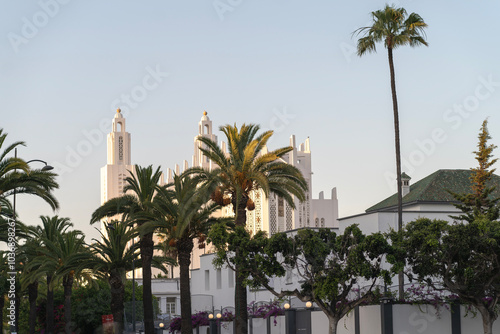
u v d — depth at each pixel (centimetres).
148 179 5159
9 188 4534
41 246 6800
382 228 5084
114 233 6034
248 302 6097
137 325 7481
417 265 3512
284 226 16925
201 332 5966
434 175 6362
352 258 3494
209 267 7412
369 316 3800
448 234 3444
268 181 4341
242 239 3700
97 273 6850
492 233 3322
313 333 4256
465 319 3719
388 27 4631
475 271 3466
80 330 7931
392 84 4638
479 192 5159
